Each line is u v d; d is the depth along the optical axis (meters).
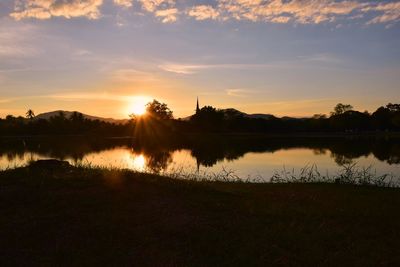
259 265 5.74
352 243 6.62
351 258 6.01
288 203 9.45
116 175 10.95
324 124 118.94
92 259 5.88
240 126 115.88
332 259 5.96
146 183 10.30
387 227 7.54
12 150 47.03
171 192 9.64
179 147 54.38
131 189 9.65
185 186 10.38
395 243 6.66
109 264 5.74
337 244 6.59
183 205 8.60
